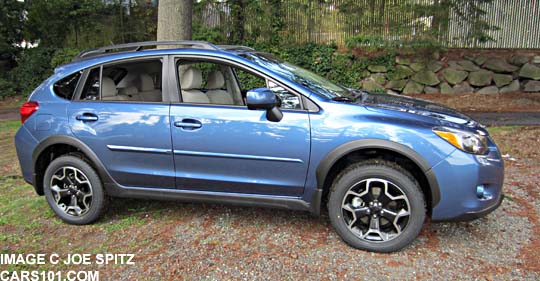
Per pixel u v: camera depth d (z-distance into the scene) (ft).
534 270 9.64
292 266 10.04
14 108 45.91
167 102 11.68
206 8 45.06
